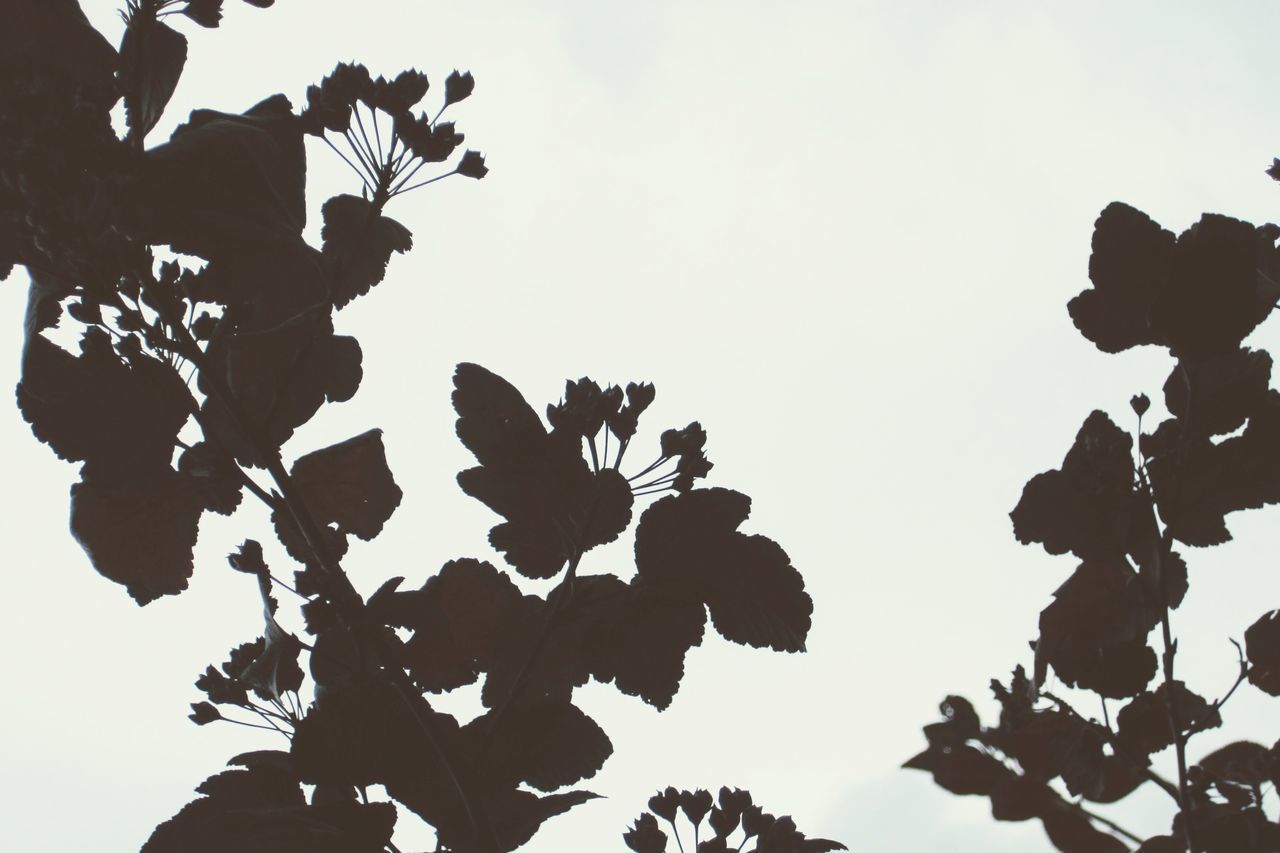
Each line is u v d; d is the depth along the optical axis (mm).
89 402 699
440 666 714
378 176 704
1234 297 714
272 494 692
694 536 713
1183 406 732
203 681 699
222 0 718
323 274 700
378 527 722
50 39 695
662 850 716
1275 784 728
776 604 713
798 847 712
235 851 679
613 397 721
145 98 711
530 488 719
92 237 687
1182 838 730
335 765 686
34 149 673
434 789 689
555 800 695
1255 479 726
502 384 725
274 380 715
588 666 718
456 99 716
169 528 713
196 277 691
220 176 693
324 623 685
